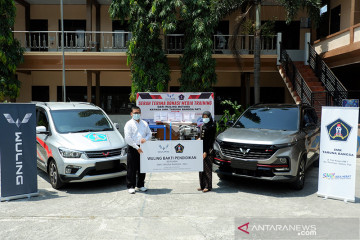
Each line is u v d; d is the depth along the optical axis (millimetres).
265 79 16984
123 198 5664
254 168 5801
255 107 7746
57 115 6984
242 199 5633
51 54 13188
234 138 6227
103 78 16797
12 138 5531
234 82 17031
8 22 11836
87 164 5895
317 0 11234
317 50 14766
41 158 6867
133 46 11945
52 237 4020
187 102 9367
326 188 5750
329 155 5723
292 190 6254
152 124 9352
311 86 12320
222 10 11555
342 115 5555
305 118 7137
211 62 12023
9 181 5516
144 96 9352
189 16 11719
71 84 16734
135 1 11469
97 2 15500
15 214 4840
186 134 9000
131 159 5898
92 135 6520
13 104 5520
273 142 5828
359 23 11148
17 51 12602
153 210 5027
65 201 5492
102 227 4344
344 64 12375
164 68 12430
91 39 15000
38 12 16125
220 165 6297
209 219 4652
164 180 7023
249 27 13773
